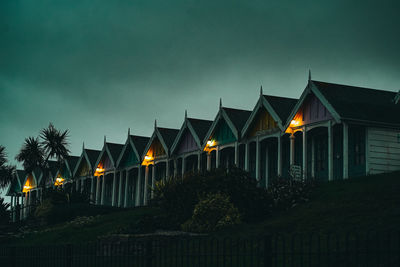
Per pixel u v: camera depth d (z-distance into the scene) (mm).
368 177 22609
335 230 14625
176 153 39156
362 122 25562
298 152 31672
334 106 25578
